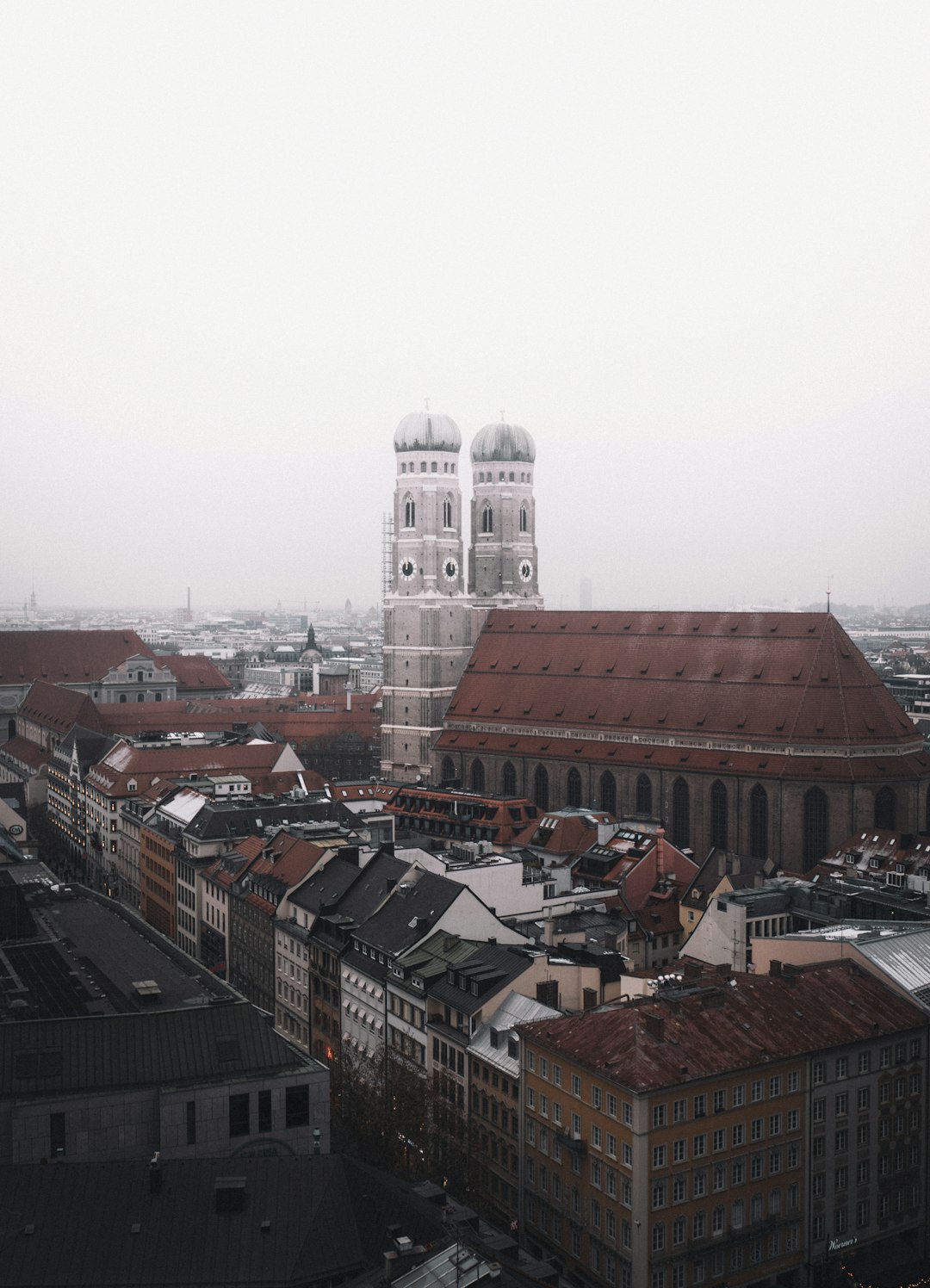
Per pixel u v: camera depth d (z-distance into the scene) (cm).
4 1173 8519
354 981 14362
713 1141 10056
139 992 11406
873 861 18312
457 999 12500
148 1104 9812
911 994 11512
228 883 17812
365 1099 11456
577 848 19650
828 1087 10725
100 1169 8600
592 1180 10250
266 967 16700
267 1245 8225
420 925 13850
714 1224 10100
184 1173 8631
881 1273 10706
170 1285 7994
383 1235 8300
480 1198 10994
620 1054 10100
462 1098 12281
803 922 14750
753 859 18112
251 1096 10006
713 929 14862
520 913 16188
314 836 18112
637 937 16062
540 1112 10912
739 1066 10112
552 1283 7981
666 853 17725
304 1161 8794
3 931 13325
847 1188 10906
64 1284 7944
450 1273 7612
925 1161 11400
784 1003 11044
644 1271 9706
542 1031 10912
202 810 19988
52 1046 9888
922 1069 11344
